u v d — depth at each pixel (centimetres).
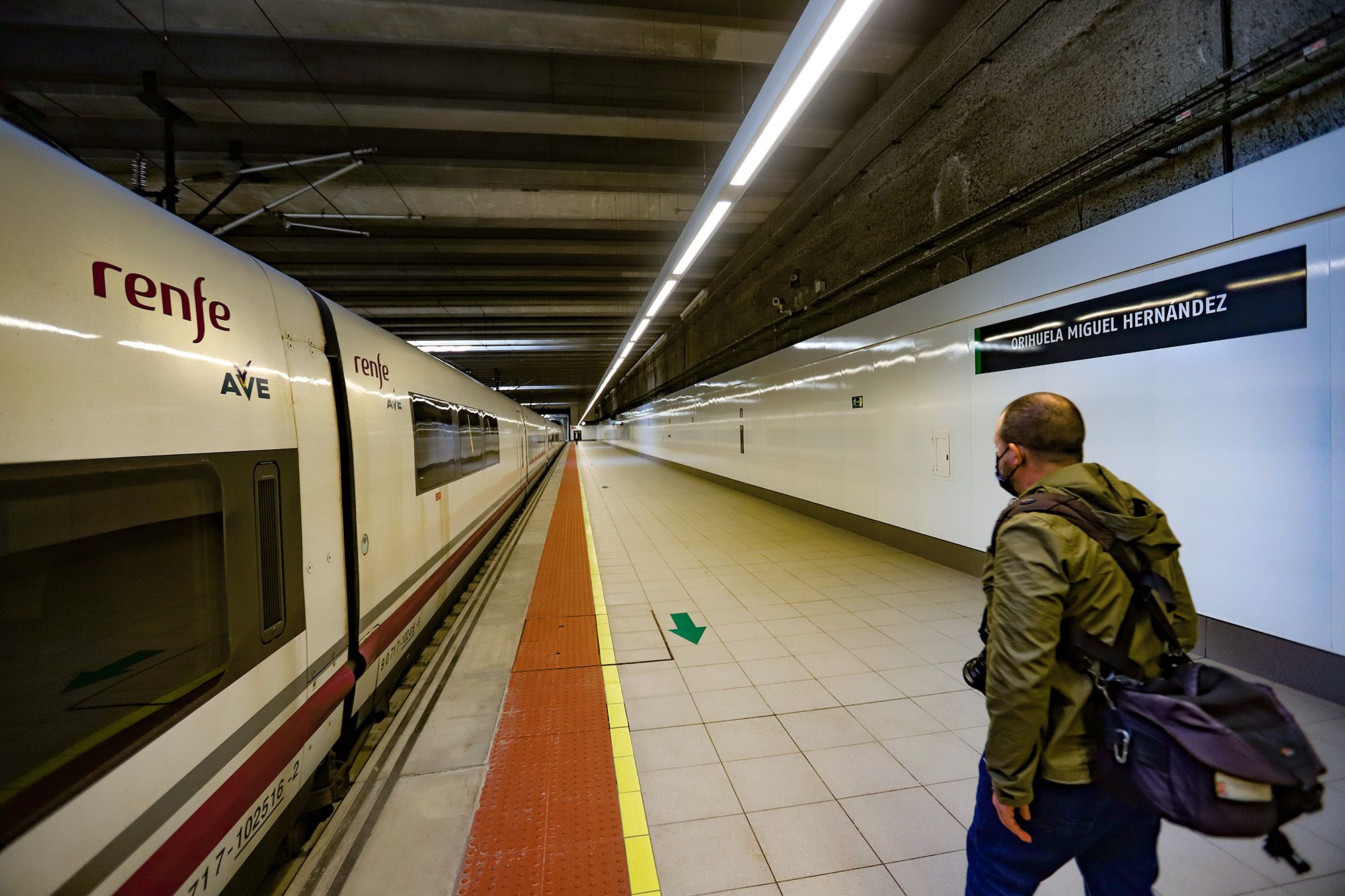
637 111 545
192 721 138
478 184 665
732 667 341
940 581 498
